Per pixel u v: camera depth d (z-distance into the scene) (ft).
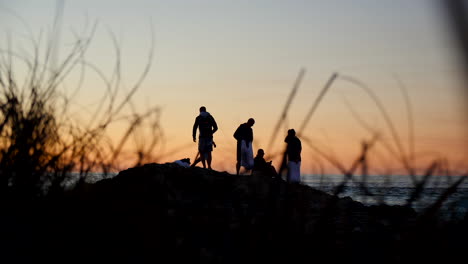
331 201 23.36
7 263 20.51
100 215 25.67
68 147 25.96
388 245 24.57
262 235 23.09
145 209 27.61
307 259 22.31
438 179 17.95
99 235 24.52
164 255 23.62
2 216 25.04
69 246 23.17
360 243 27.73
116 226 25.43
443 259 21.67
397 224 23.44
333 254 24.04
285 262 22.07
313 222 24.00
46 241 23.32
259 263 22.22
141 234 25.20
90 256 22.58
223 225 30.37
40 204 25.72
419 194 18.48
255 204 24.72
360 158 18.07
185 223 29.45
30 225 24.68
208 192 47.50
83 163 25.91
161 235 25.68
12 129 25.72
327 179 20.04
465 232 22.35
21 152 25.66
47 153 26.53
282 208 23.13
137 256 23.17
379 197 18.26
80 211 25.41
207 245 26.25
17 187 25.79
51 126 26.30
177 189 44.04
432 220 22.17
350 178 18.34
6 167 25.77
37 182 26.04
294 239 22.65
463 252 21.49
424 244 22.30
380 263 23.71
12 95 25.63
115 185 27.30
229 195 44.62
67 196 25.43
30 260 21.31
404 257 22.72
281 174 20.39
